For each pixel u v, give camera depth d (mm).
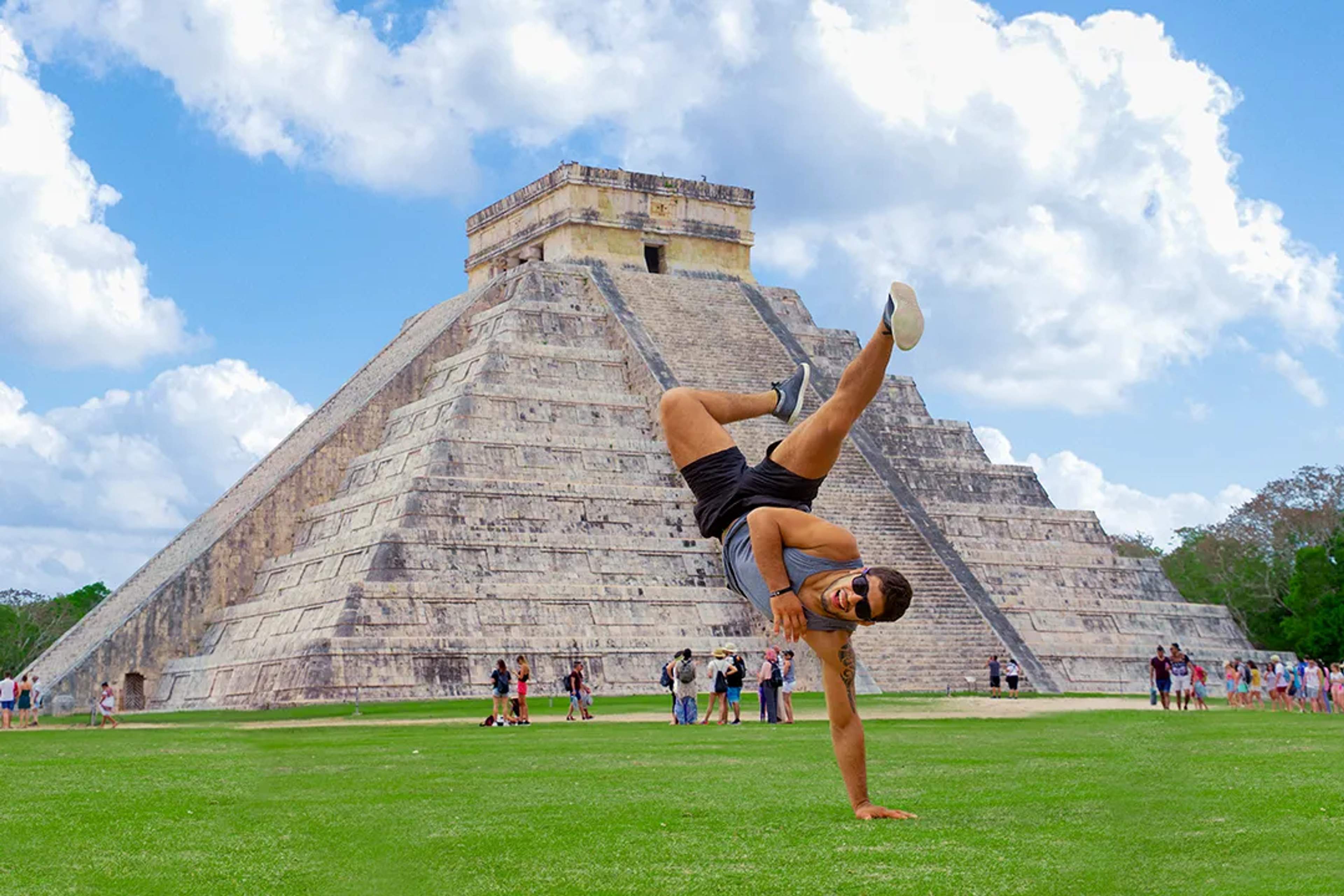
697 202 82500
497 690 38500
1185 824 12328
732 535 11727
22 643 91500
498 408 65938
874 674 59250
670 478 66875
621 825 12539
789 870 10266
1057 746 23625
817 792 15297
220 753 24750
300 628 57781
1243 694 51375
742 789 15812
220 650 62469
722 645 59938
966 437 80938
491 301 78000
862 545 65812
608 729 34688
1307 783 15523
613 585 60469
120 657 62219
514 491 61219
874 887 9664
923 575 65312
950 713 41219
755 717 42250
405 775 18500
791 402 11977
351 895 10008
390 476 65438
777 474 11430
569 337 73812
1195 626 73000
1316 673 45125
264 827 12914
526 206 82625
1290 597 82438
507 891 9883
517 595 58156
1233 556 92000
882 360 10992
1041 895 9477
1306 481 91750
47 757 23500
